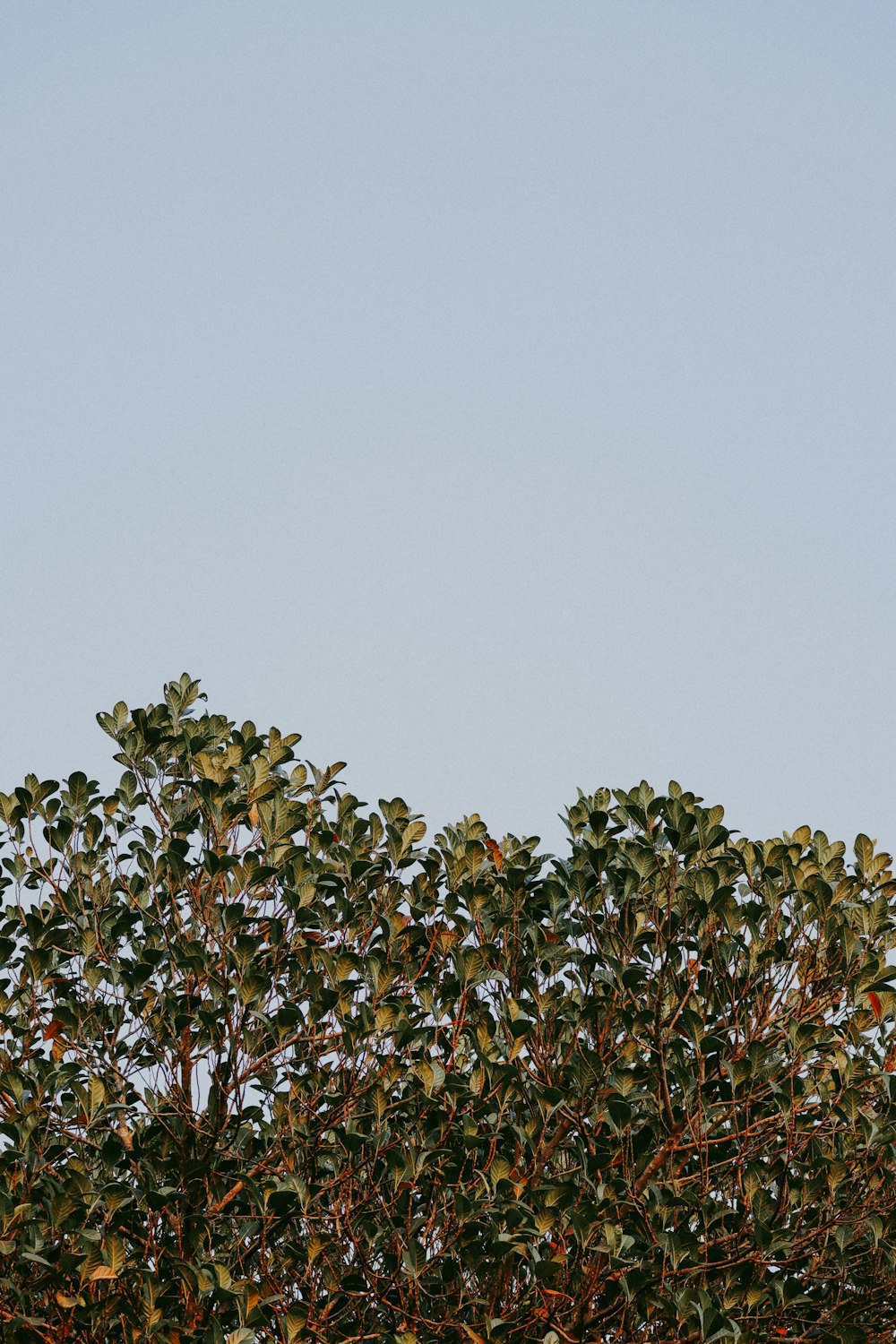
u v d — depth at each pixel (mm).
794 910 7391
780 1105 6641
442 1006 7336
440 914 7793
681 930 7434
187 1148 6863
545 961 7445
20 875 7711
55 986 7348
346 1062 6895
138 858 7660
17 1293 6145
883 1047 7777
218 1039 6895
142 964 7082
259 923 7484
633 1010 7176
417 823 8062
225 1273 6082
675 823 7672
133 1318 6086
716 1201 6844
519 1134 6641
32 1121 6387
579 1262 6258
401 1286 6375
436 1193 6578
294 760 8203
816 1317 6797
